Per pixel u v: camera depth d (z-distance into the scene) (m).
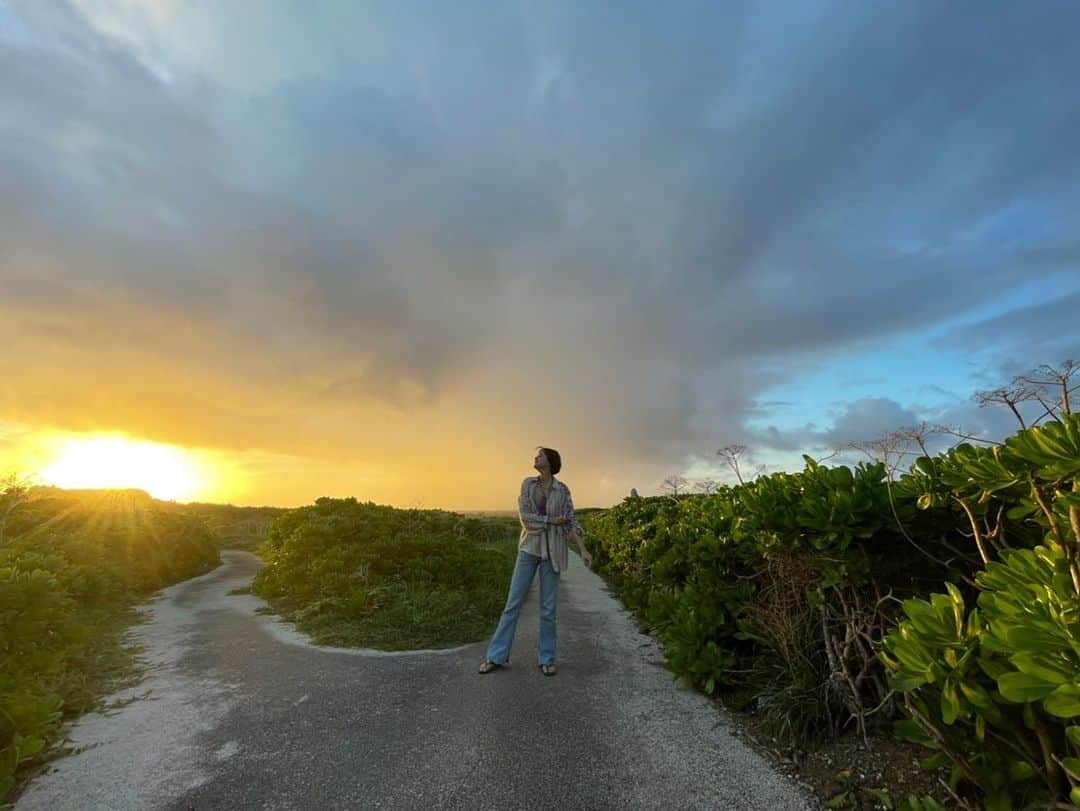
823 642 3.10
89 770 2.70
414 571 7.79
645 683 3.96
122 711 3.50
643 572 6.43
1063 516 1.74
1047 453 1.63
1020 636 1.42
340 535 9.51
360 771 2.67
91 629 5.22
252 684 4.01
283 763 2.76
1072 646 1.34
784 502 2.93
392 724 3.23
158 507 13.80
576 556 14.27
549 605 4.33
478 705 3.54
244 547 18.41
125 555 9.03
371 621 5.85
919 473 2.49
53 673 3.91
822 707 2.86
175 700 3.68
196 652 4.95
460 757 2.81
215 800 2.42
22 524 8.75
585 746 2.93
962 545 2.63
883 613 2.70
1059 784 1.70
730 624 3.85
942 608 1.88
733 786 2.52
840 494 2.59
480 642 5.25
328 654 4.82
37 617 3.87
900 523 2.42
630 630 5.72
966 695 1.71
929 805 2.05
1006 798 1.80
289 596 7.58
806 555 2.91
